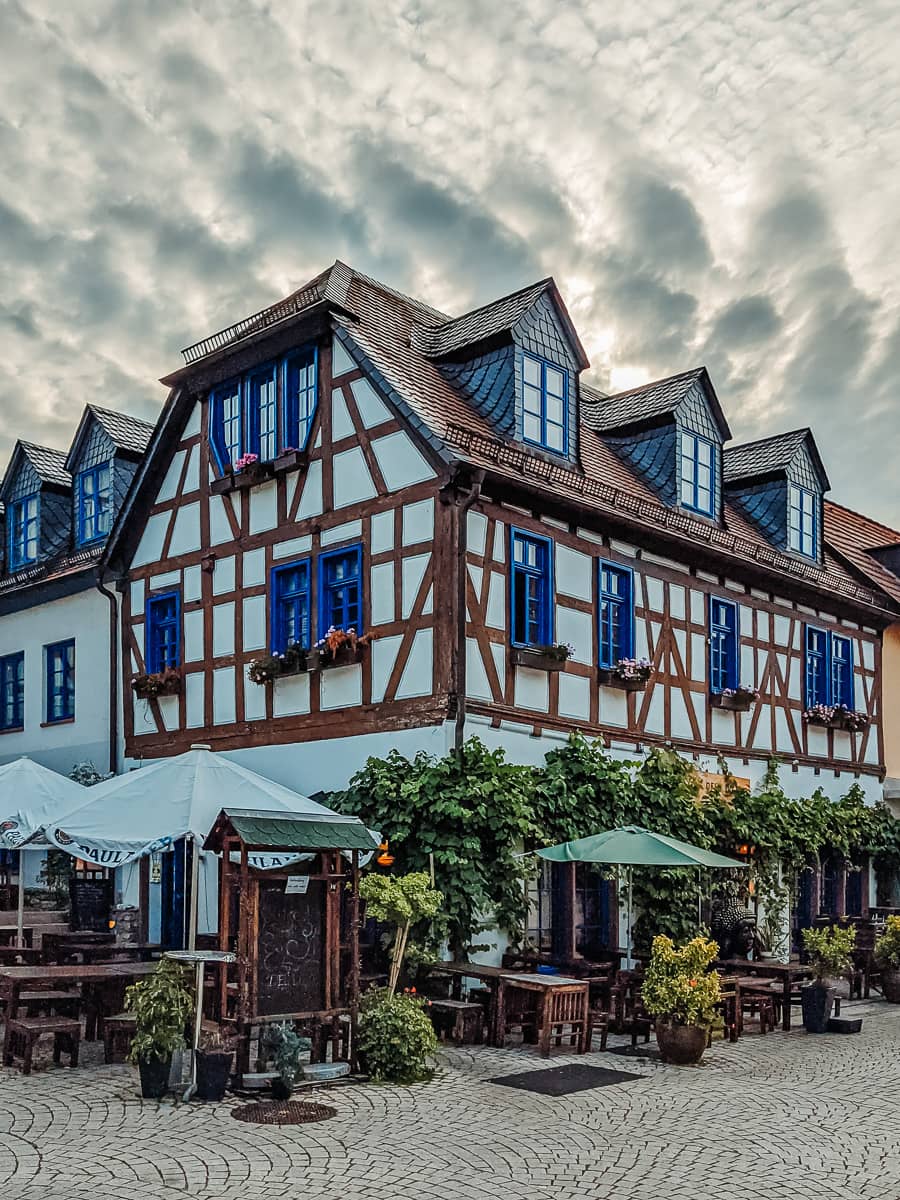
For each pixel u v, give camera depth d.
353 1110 8.00
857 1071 9.82
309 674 13.99
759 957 15.82
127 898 16.09
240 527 15.29
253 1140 7.17
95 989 10.31
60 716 18.38
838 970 12.12
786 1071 9.79
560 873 13.61
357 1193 6.18
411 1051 9.06
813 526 19.52
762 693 17.38
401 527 13.14
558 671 13.77
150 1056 8.11
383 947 11.66
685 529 15.88
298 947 8.98
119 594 17.25
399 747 12.78
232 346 15.23
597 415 18.02
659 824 14.24
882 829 18.69
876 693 20.19
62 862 16.95
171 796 9.73
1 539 20.59
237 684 15.01
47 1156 6.70
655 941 10.45
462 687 12.45
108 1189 6.12
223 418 15.83
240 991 8.61
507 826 12.12
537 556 13.87
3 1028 11.09
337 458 14.04
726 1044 11.17
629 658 14.92
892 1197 6.29
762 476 18.91
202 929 14.54
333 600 14.00
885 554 22.20
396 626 13.05
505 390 14.17
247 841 8.59
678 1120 7.93
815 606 18.88
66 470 19.30
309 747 13.87
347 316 14.29
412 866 12.01
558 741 13.73
